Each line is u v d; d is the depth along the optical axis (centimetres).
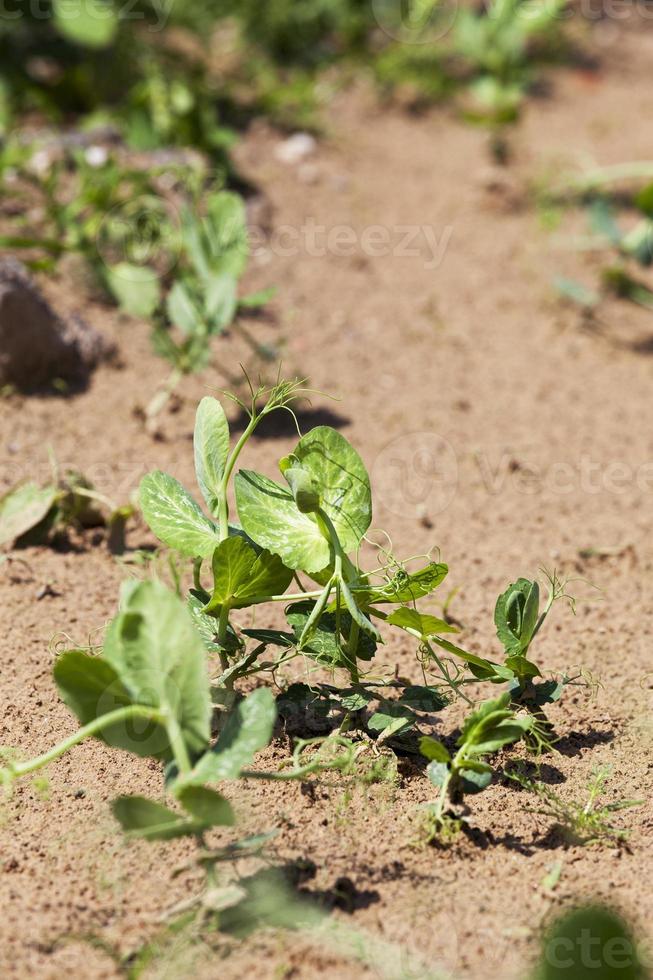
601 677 381
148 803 266
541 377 593
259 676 363
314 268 659
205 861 277
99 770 328
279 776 286
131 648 271
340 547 312
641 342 631
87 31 711
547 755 343
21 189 657
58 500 438
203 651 270
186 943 267
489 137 833
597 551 455
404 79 884
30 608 403
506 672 331
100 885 286
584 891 289
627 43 1029
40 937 269
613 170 750
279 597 324
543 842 307
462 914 281
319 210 715
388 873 293
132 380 550
